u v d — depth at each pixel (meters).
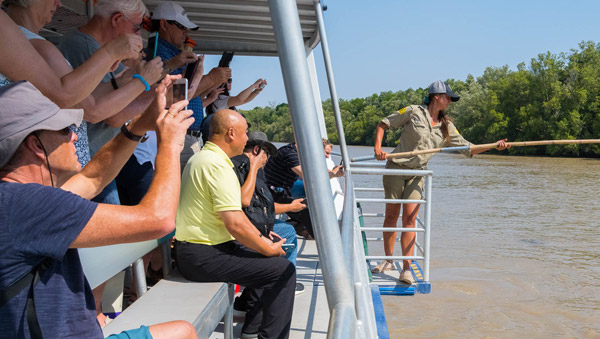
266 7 4.79
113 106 2.04
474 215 21.61
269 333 2.70
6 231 1.12
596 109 69.56
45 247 1.14
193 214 2.62
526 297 10.18
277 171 4.61
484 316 8.84
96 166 1.64
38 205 1.15
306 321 3.37
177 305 2.21
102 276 2.04
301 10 4.70
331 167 6.57
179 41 3.36
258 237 2.62
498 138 78.56
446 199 26.44
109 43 1.81
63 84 1.73
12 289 1.13
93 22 2.45
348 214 1.72
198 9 4.91
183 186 2.68
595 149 67.62
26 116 1.20
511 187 32.69
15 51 1.60
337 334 0.80
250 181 2.94
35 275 1.16
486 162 55.19
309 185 0.96
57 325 1.19
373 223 17.95
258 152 3.05
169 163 1.37
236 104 4.91
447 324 8.30
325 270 0.96
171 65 2.74
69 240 1.16
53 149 1.26
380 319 3.68
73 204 1.18
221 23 5.35
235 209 2.56
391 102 108.06
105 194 2.41
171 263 2.82
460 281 11.13
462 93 88.81
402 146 5.55
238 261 2.60
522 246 15.61
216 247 2.61
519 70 82.25
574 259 14.02
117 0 2.40
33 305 1.16
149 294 2.36
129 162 2.78
